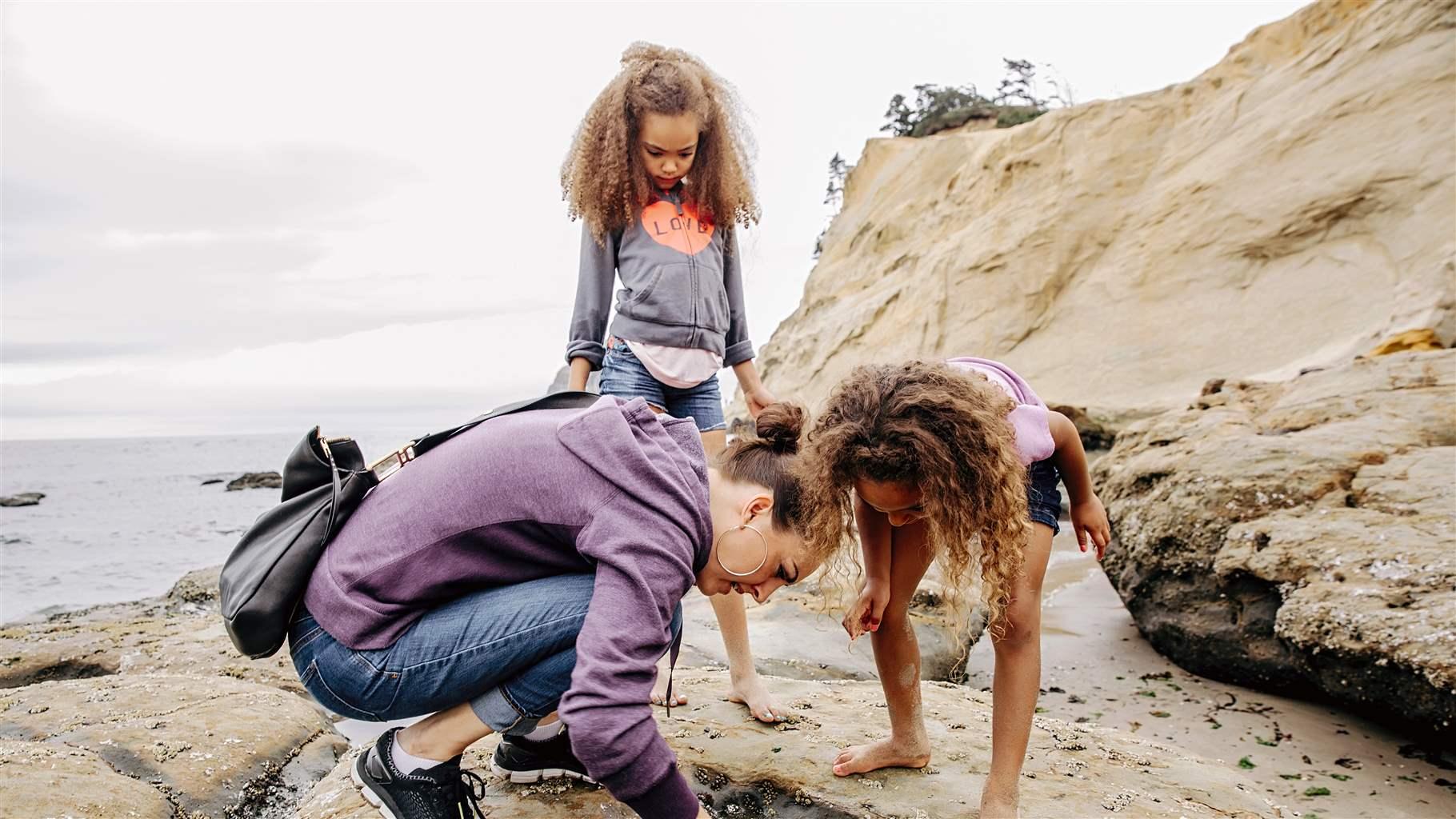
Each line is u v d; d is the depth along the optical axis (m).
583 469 1.70
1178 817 2.07
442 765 1.85
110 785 2.28
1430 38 12.64
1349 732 3.12
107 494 20.94
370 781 1.86
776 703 2.76
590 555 1.64
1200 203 14.16
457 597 1.80
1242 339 12.66
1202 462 4.16
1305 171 13.06
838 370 18.88
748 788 2.24
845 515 1.81
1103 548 2.35
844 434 1.70
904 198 23.03
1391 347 7.08
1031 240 15.99
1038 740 2.54
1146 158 15.87
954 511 1.67
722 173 2.89
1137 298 14.24
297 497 1.85
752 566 1.80
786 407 1.97
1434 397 4.24
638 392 2.77
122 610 5.91
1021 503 1.74
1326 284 12.23
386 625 1.74
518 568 1.78
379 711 1.80
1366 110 12.80
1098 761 2.40
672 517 1.68
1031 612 2.01
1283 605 3.31
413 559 1.73
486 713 1.79
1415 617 2.91
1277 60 15.47
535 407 1.95
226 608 1.73
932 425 1.68
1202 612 3.79
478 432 1.81
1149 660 4.01
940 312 16.70
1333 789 2.69
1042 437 2.02
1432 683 2.74
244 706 2.91
